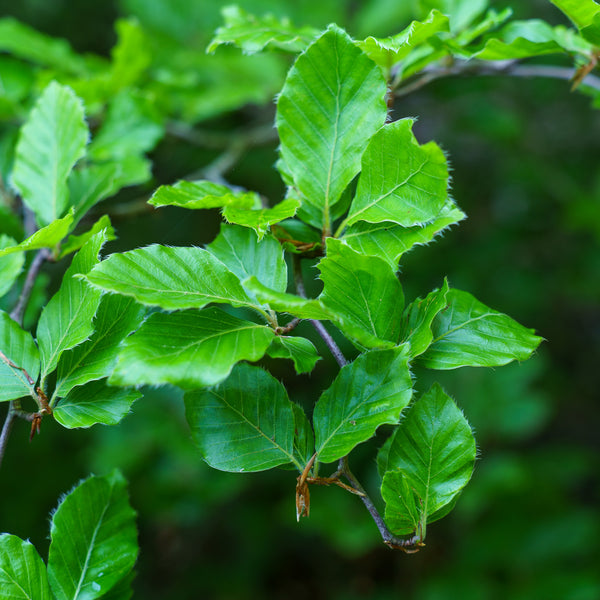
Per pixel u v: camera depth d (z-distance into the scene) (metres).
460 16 0.88
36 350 0.73
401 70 0.81
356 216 0.73
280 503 1.93
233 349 0.70
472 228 2.08
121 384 0.68
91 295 0.72
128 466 1.53
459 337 0.74
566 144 2.12
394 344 0.71
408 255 1.85
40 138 0.81
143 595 2.04
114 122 0.93
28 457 1.81
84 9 1.86
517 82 1.87
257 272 0.74
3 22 1.08
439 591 1.60
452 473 0.71
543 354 2.22
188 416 0.72
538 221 2.12
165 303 0.69
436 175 0.72
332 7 1.39
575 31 0.84
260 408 0.72
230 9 0.81
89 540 0.74
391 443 0.72
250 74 1.33
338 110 0.74
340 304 0.72
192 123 1.25
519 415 1.55
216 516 2.03
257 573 2.09
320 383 1.62
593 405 2.32
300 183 0.74
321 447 0.71
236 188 0.83
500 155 2.09
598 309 2.37
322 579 2.15
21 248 0.74
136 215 0.93
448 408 0.72
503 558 1.63
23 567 0.73
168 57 1.33
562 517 1.68
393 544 0.71
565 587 1.54
